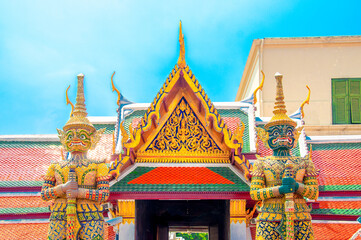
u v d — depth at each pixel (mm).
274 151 9977
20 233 12609
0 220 13047
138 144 11133
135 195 10852
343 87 23141
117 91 13422
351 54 23438
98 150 15266
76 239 8922
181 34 11734
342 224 12797
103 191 9305
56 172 9555
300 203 9242
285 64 23531
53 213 9211
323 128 22219
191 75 11516
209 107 11297
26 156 15297
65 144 9836
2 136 16016
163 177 11250
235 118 15578
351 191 13414
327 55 23531
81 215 9086
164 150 11828
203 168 11633
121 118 15812
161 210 16188
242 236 11086
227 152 11781
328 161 14852
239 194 10922
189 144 11891
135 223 11250
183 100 12109
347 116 22781
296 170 9391
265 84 23312
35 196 13711
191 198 10898
